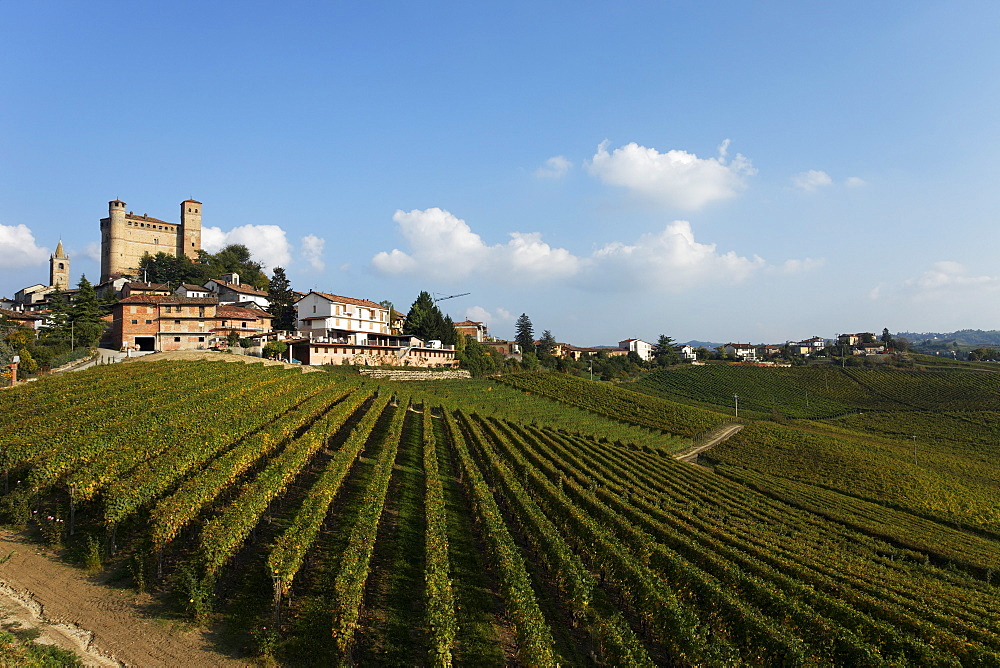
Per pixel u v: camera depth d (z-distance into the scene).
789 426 107.44
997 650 22.95
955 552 42.75
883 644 22.81
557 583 25.92
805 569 30.62
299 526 24.86
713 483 59.19
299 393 57.00
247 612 20.45
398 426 52.69
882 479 70.12
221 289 127.44
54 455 28.30
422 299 142.00
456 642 20.72
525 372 126.62
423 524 31.62
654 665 19.17
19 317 97.75
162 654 17.69
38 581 20.91
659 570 28.23
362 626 20.55
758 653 21.72
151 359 73.69
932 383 146.12
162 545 21.86
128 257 156.62
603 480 48.50
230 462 30.88
